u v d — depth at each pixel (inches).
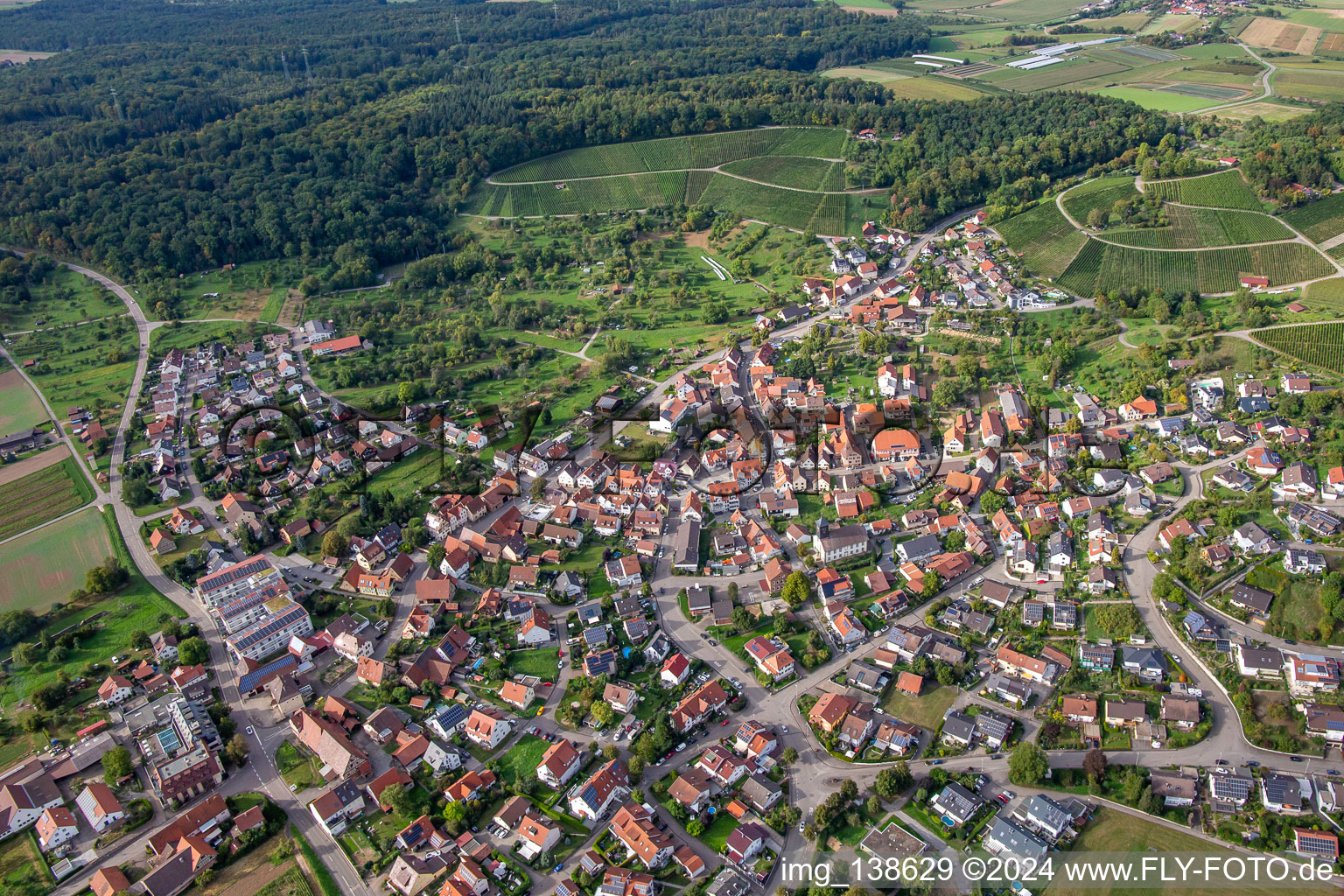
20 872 7288.4
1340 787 7071.9
